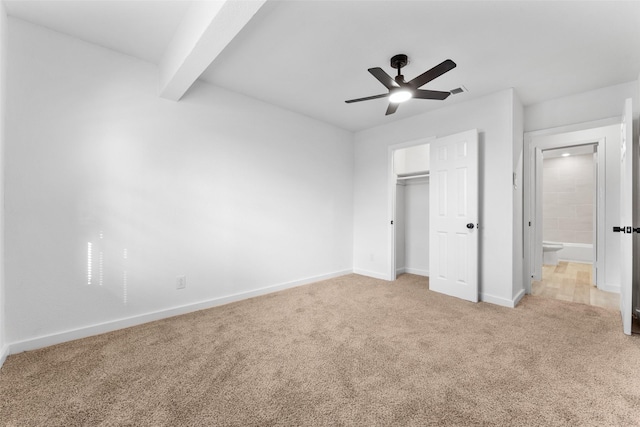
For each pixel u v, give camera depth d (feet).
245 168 10.57
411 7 6.02
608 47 7.40
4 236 6.18
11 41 6.29
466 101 10.94
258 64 8.41
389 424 4.23
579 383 5.23
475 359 6.10
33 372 5.54
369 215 14.44
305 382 5.27
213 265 9.68
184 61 6.50
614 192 11.43
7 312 6.22
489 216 10.32
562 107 10.53
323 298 10.55
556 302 10.16
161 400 4.75
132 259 7.98
